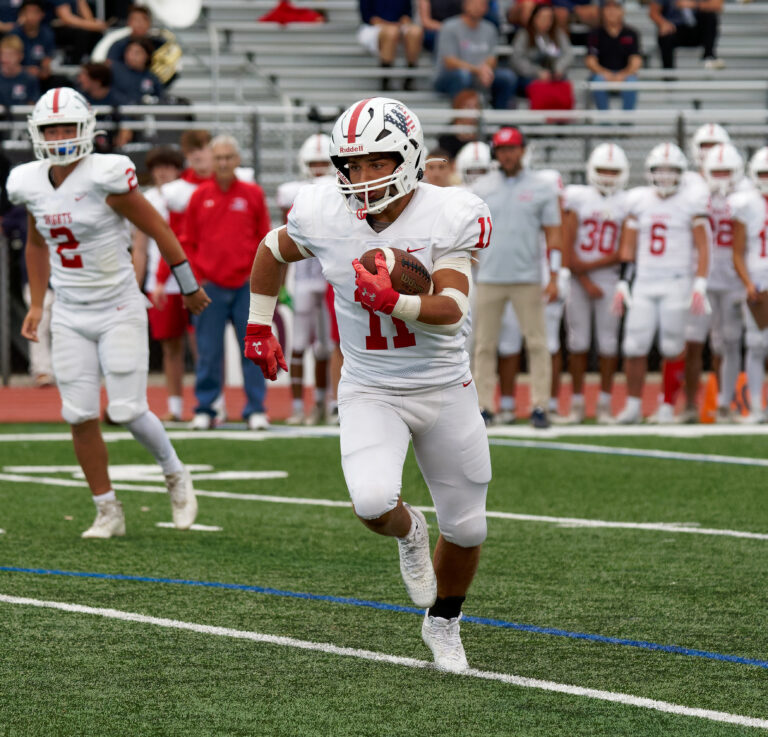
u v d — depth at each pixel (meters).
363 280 13.36
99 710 13.40
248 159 57.62
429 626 15.18
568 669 15.03
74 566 20.22
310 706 13.55
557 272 37.50
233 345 52.44
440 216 14.06
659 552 21.78
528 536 23.11
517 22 59.81
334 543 22.30
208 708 13.48
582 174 55.91
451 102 59.28
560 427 39.75
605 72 60.69
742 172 40.34
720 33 69.88
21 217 49.19
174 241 22.22
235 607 17.75
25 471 30.48
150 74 51.12
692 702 13.77
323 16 67.12
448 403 14.57
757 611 17.84
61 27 57.66
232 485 28.73
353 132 13.66
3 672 14.70
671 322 39.72
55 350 22.30
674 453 34.06
